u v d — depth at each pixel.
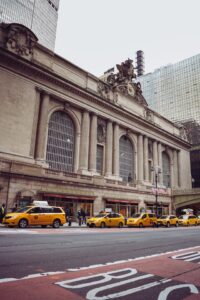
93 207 33.62
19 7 83.50
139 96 51.16
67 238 12.75
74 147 36.72
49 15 98.88
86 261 7.33
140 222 28.16
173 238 15.26
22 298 4.14
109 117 41.94
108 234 16.34
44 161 31.17
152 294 4.67
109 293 4.61
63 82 34.78
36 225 19.64
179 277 5.98
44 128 32.03
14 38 30.42
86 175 33.78
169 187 56.47
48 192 28.28
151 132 51.72
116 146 42.31
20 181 26.55
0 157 26.23
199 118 86.62
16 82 30.09
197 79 91.12
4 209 22.69
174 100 96.12
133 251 9.64
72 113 36.78
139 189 42.97
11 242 10.30
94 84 40.56
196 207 57.88
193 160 77.75
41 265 6.55
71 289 4.73
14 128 28.78
